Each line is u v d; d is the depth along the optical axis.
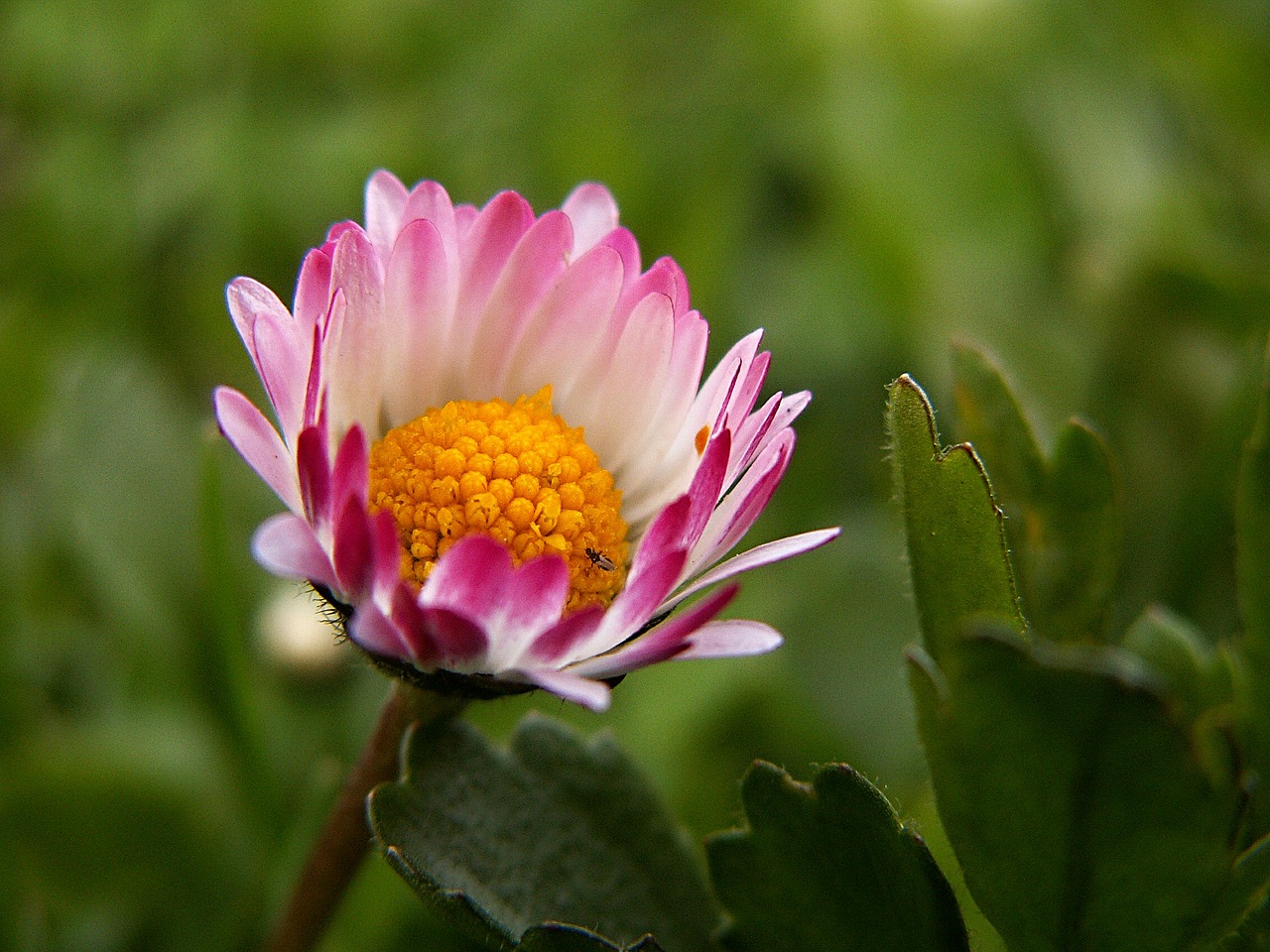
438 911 0.10
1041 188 0.15
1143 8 0.16
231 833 0.12
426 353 0.10
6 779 0.12
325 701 0.13
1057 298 0.14
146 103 0.16
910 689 0.09
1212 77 0.15
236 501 0.13
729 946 0.10
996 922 0.09
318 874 0.10
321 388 0.10
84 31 0.16
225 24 0.16
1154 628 0.10
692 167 0.16
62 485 0.13
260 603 0.13
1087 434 0.10
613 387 0.10
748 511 0.09
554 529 0.10
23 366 0.14
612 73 0.16
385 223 0.10
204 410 0.14
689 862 0.10
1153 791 0.09
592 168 0.15
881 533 0.13
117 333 0.15
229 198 0.15
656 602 0.09
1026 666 0.09
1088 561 0.10
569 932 0.09
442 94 0.16
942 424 0.14
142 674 0.12
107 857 0.12
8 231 0.15
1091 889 0.09
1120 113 0.15
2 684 0.12
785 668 0.12
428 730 0.10
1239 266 0.13
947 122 0.15
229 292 0.10
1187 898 0.09
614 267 0.10
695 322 0.10
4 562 0.12
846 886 0.09
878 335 0.14
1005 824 0.09
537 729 0.10
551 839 0.10
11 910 0.12
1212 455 0.12
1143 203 0.14
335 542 0.09
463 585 0.09
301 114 0.16
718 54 0.16
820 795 0.09
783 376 0.14
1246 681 0.10
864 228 0.14
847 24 0.15
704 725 0.12
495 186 0.16
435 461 0.10
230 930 0.12
